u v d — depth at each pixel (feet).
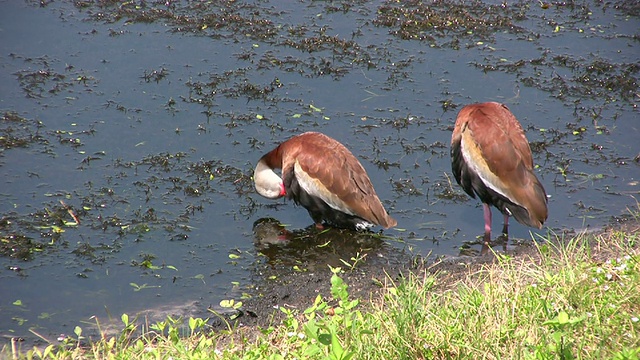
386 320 27.35
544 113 50.08
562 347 23.50
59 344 30.12
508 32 60.23
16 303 33.40
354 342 25.25
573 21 62.54
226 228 39.60
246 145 45.78
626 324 26.02
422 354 25.41
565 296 27.96
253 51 55.67
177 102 49.52
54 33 56.65
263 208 41.52
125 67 53.06
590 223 39.93
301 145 40.63
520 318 27.04
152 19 59.11
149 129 46.91
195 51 55.36
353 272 36.14
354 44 57.06
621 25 62.18
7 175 42.29
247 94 50.67
